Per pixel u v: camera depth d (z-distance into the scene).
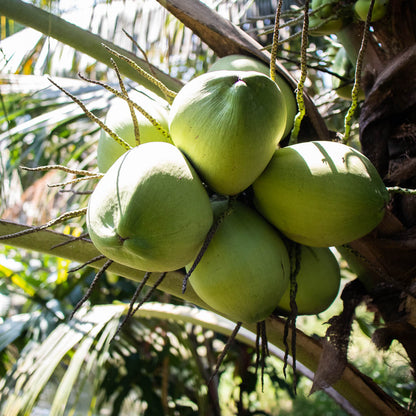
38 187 2.01
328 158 0.82
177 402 2.13
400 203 1.08
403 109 1.10
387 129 1.12
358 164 0.83
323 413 3.22
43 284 2.07
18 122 1.85
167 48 1.76
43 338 1.78
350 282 1.13
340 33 1.28
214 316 1.48
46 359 1.38
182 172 0.73
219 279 0.80
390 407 1.06
